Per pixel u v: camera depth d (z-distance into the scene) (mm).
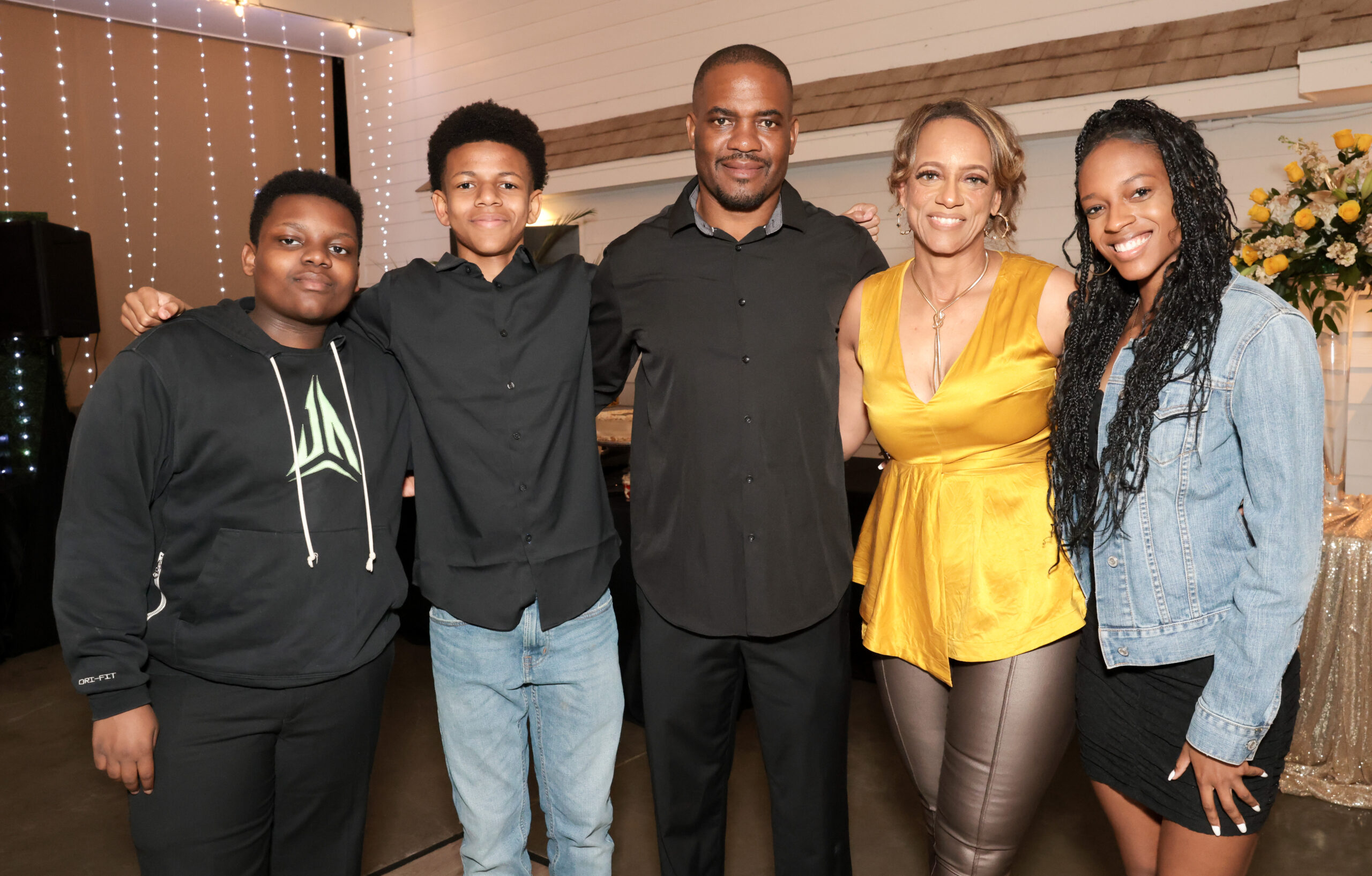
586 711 1919
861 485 3902
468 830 1901
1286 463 1394
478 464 1828
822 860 2053
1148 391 1508
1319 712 2850
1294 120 4055
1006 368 1738
